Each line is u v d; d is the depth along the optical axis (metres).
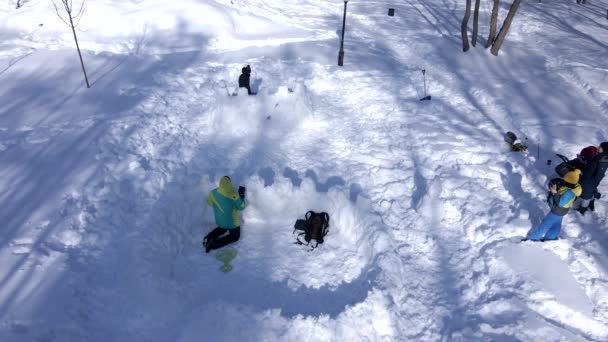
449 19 17.66
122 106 9.00
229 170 7.23
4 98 9.09
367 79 10.96
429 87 10.67
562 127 8.85
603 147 6.04
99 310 4.54
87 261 5.07
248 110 8.55
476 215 6.29
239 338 4.44
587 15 19.58
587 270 5.33
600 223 6.18
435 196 6.60
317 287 5.35
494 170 7.32
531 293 4.99
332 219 6.39
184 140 8.05
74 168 6.81
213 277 5.49
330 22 16.58
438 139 8.27
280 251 5.93
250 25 14.56
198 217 6.48
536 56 13.34
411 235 6.05
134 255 5.14
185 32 13.23
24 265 4.89
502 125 8.99
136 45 12.38
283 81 10.55
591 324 4.68
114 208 5.96
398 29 16.11
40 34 12.52
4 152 7.18
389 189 6.92
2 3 13.73
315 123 8.93
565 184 5.28
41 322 4.21
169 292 4.98
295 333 4.54
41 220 5.64
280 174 7.15
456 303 5.11
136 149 7.54
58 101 9.10
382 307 4.81
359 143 8.24
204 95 9.77
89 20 12.97
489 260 5.52
